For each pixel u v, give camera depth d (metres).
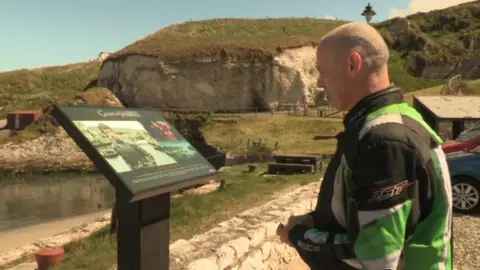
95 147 2.73
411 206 1.71
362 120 1.87
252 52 62.81
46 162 44.16
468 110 15.06
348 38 1.94
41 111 52.88
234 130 44.31
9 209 26.50
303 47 66.12
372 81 1.93
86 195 31.34
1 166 43.00
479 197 9.07
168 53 64.19
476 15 75.75
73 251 8.16
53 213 25.16
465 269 6.11
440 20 76.19
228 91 62.69
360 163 1.76
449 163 9.37
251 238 5.43
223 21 80.00
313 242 1.96
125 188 2.67
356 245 1.74
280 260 6.21
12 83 84.81
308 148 32.50
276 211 7.00
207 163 3.72
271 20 80.62
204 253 4.68
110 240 8.93
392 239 1.67
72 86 87.25
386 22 77.88
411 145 1.73
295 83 63.09
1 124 55.34
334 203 1.97
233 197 11.72
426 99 16.50
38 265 6.48
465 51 66.88
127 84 66.44
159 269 3.16
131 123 3.25
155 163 3.09
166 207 3.21
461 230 7.96
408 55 68.31
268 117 47.25
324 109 51.00
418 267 1.82
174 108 63.19
